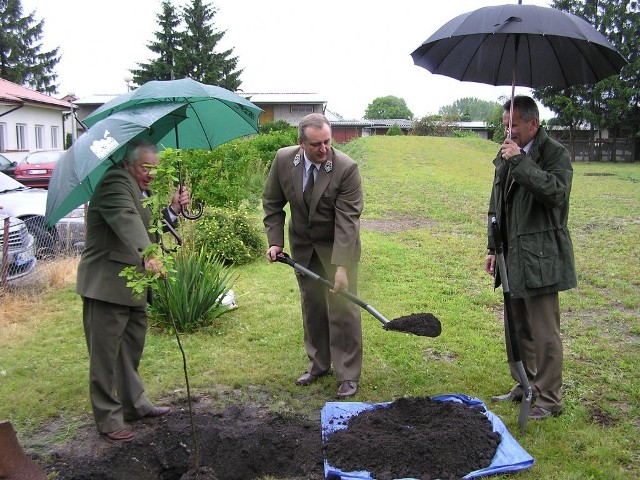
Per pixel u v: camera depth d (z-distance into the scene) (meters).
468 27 3.23
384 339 5.46
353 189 4.09
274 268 8.48
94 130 3.20
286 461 3.53
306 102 49.94
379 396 4.30
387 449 3.28
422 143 30.12
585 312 6.51
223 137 4.42
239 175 10.80
